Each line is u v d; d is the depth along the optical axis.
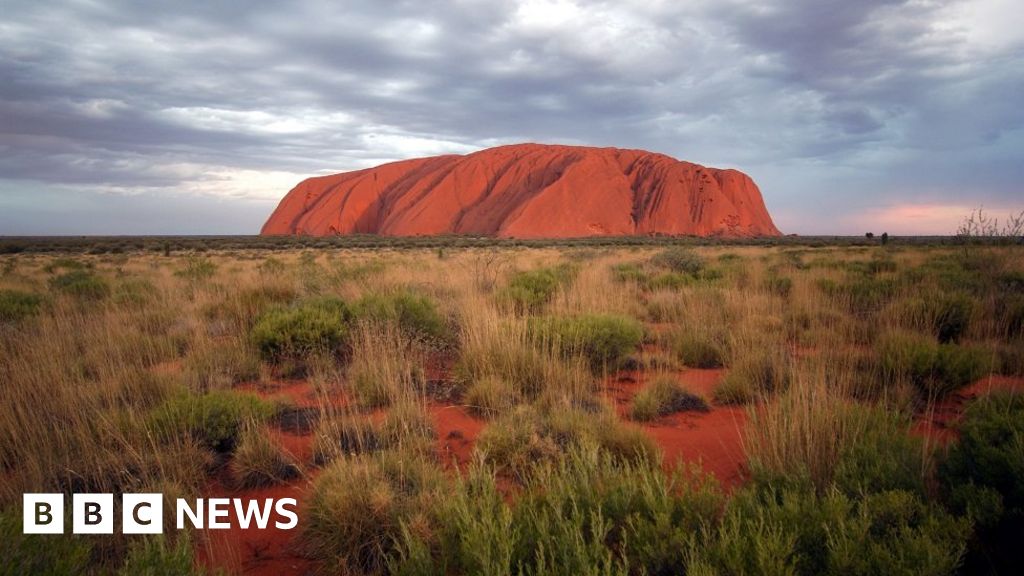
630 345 6.97
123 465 3.69
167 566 2.26
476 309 8.06
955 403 5.26
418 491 3.36
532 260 25.09
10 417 4.11
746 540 2.23
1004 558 2.49
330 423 4.48
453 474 3.82
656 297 10.98
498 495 3.02
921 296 8.34
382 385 5.52
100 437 4.03
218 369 6.24
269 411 4.96
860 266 16.97
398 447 4.04
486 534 2.42
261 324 7.29
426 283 12.11
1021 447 2.76
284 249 61.38
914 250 29.48
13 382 4.99
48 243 69.44
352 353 7.13
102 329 7.60
